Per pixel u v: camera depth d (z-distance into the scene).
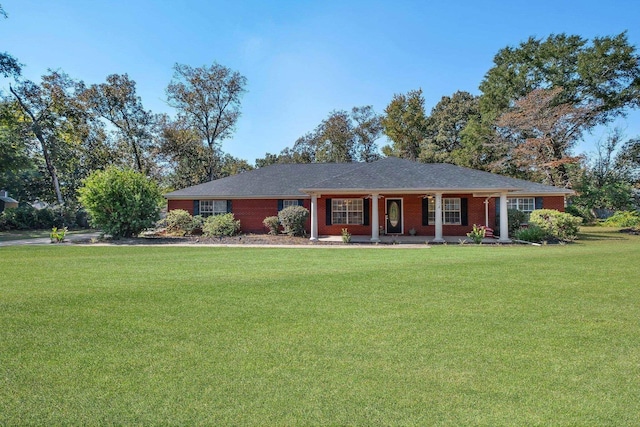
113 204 18.30
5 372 3.79
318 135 48.31
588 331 4.99
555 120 29.33
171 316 5.62
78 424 2.91
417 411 3.09
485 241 17.62
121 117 34.41
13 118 29.20
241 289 7.32
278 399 3.28
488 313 5.77
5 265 10.34
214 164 39.03
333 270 9.41
